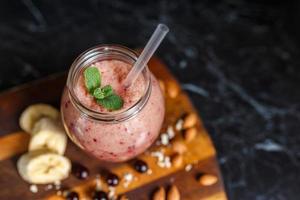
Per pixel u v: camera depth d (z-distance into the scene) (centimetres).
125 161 46
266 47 55
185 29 56
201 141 47
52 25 55
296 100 53
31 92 48
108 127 40
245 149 50
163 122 47
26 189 45
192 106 48
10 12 55
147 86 39
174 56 54
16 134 47
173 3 57
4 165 45
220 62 54
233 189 49
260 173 50
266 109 52
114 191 45
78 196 45
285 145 51
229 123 51
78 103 38
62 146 45
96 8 56
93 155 44
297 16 56
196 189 45
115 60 41
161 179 45
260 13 57
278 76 54
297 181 49
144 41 55
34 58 53
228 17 56
